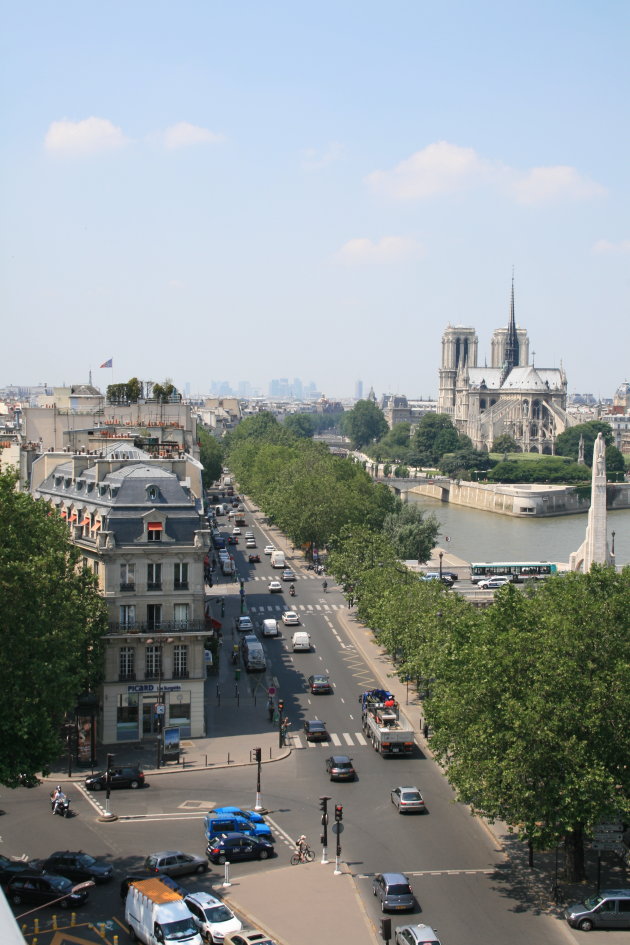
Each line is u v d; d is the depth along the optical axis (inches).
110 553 5497.1
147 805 4608.8
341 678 6850.4
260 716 6003.9
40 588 4242.1
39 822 4382.4
